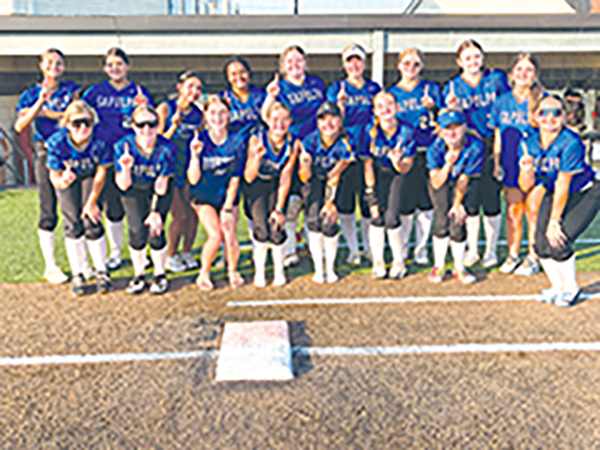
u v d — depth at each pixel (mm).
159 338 3836
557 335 3789
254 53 10039
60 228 7531
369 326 3988
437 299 4516
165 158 4453
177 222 5191
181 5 15961
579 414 2834
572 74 10984
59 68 4723
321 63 10906
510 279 5008
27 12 14914
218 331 3938
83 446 2631
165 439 2678
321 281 4957
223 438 2678
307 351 3600
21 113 4789
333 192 4789
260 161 4574
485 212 5309
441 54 10641
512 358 3461
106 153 4520
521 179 4809
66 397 3080
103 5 15570
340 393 3076
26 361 3516
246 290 4809
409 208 5285
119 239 5453
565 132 4070
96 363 3479
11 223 7840
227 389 3143
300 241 5887
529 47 10055
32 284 5031
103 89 4801
